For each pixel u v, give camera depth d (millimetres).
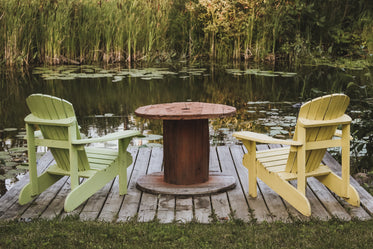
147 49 14734
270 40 14836
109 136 4039
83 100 9406
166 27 15023
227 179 4562
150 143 6312
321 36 14648
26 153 5996
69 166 4129
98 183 4082
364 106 5375
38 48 13930
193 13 15398
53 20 13922
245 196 4230
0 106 8938
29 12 13742
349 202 4004
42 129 4047
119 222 3621
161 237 3266
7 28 13445
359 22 14305
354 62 13141
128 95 9859
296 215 3764
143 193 4340
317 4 14891
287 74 11938
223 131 6898
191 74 12273
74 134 3869
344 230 3365
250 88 10359
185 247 3098
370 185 4816
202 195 4238
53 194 4340
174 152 4379
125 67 13516
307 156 3926
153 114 4074
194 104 4703
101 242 3186
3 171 5324
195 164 4402
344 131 3920
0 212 3930
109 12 14375
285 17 14500
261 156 4281
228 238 3248
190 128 4336
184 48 15617
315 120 3719
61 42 14102
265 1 15062
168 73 12180
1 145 6320
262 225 3523
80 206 4020
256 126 7102
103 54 14516
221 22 14875
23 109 8672
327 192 4289
